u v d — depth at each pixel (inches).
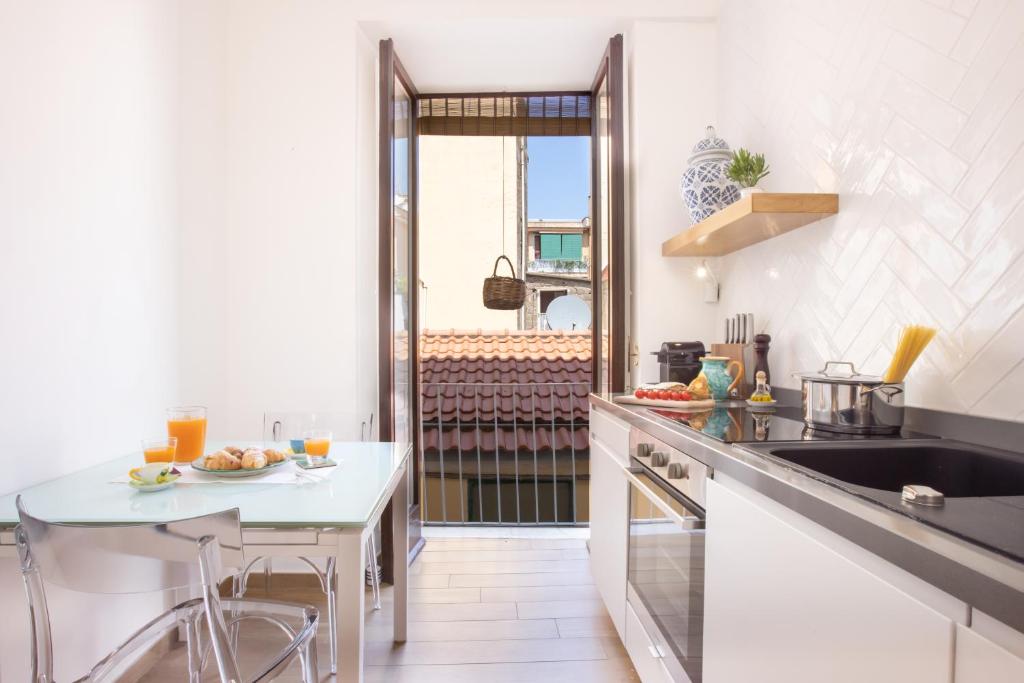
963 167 50.5
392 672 76.6
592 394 98.7
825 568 31.0
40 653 42.3
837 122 69.7
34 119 61.0
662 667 59.6
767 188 87.7
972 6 49.3
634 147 111.0
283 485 59.6
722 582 44.4
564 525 136.8
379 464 69.7
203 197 97.3
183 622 53.7
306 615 55.1
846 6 67.6
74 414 66.8
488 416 177.9
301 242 106.1
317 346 105.8
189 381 92.8
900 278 58.7
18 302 58.9
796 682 33.8
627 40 113.8
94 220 70.4
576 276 292.8
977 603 21.2
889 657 26.0
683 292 107.0
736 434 54.0
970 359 50.0
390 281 109.9
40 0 61.7
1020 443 44.8
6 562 56.8
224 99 105.0
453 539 127.6
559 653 81.4
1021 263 45.1
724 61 104.2
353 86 106.6
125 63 76.5
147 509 51.3
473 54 118.8
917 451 49.1
